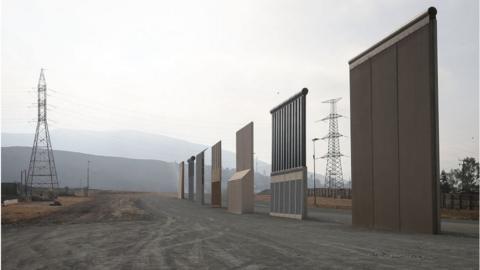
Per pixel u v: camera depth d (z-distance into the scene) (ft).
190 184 320.70
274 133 153.28
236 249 52.54
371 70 92.89
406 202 79.71
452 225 102.47
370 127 92.84
